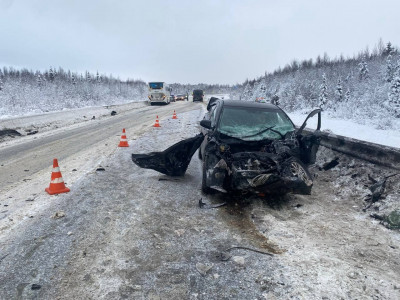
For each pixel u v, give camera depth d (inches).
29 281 110.0
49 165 287.7
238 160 194.5
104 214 170.9
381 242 145.5
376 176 199.0
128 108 1179.3
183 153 241.8
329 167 247.4
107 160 301.7
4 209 177.6
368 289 110.3
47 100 1250.0
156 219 166.6
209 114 294.7
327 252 135.7
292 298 104.4
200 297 104.3
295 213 180.7
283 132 223.9
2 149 373.4
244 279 114.7
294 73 2172.7
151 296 104.0
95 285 108.7
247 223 165.8
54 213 170.7
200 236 148.9
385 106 756.0
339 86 1172.5
